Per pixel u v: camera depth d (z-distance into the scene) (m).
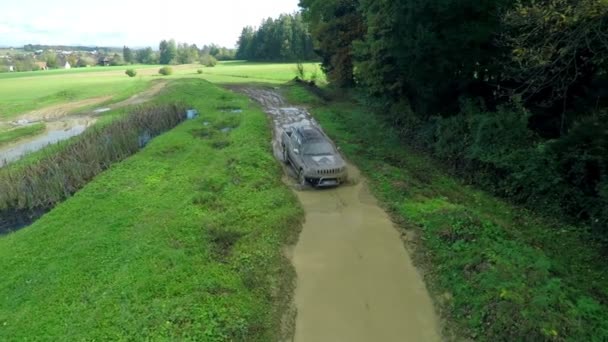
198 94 36.47
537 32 13.35
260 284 10.77
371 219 14.27
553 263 10.89
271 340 8.99
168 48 150.88
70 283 10.52
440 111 21.05
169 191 16.22
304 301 10.25
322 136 18.17
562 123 16.16
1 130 30.97
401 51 19.92
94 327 8.89
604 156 12.70
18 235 13.61
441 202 15.00
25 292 10.34
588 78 15.49
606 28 12.18
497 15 16.56
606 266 11.32
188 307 9.50
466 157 17.61
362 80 27.53
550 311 8.52
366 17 27.50
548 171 14.30
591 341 7.85
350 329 9.32
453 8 17.16
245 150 20.50
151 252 11.70
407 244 12.67
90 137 23.23
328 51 35.34
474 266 10.70
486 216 14.02
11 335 8.78
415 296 10.38
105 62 149.62
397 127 24.28
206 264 11.42
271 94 38.03
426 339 9.01
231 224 13.74
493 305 9.14
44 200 17.48
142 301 9.70
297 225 13.88
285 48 100.00
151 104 33.31
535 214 14.37
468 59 17.89
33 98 43.03
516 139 16.33
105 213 14.44
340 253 12.28
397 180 17.05
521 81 17.20
